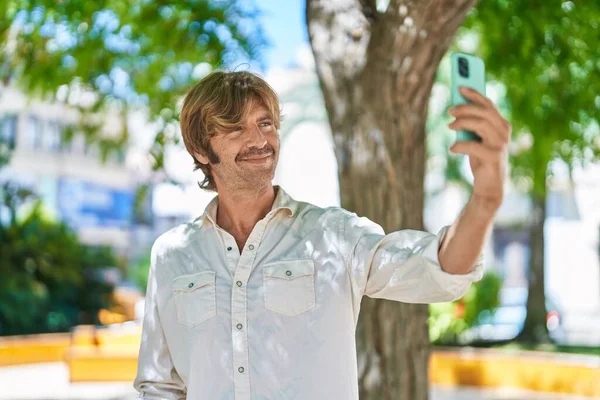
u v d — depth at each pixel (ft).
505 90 26.50
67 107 26.07
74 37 23.38
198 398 7.65
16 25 23.06
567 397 32.04
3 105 74.13
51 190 97.81
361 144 14.20
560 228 95.20
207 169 8.35
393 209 14.24
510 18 21.12
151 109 25.50
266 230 7.68
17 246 55.62
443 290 6.34
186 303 7.80
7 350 43.04
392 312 14.52
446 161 54.85
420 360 14.76
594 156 26.68
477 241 5.88
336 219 7.63
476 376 34.71
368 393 14.48
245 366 7.42
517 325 58.13
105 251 61.36
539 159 25.72
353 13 14.40
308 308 7.40
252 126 7.73
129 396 32.96
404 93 14.10
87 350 37.78
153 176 26.43
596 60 22.68
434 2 13.07
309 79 57.00
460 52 5.77
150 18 23.18
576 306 93.66
